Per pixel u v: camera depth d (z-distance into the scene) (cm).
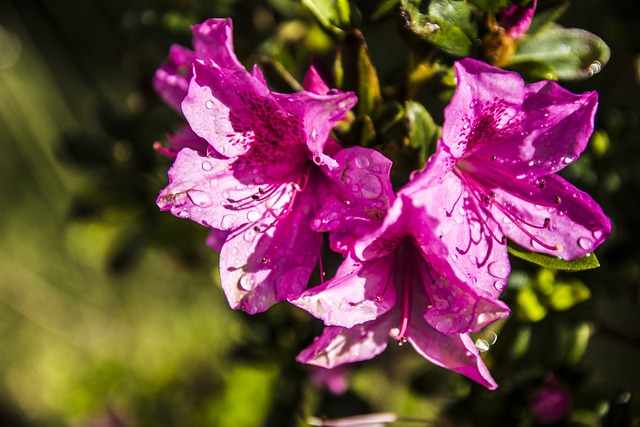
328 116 24
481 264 25
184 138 27
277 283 25
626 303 37
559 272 31
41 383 89
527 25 26
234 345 37
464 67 24
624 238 33
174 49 28
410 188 23
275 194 26
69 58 82
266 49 35
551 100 25
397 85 28
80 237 45
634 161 33
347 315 24
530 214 25
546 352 31
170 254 39
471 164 26
